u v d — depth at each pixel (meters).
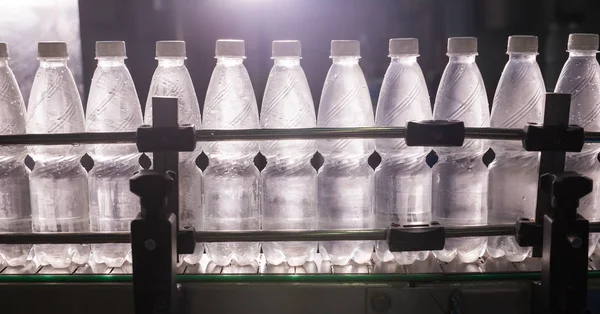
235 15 1.43
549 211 0.87
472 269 0.97
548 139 0.84
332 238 0.89
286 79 1.02
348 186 1.02
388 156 1.04
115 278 0.94
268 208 1.03
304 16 1.44
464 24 1.44
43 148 1.03
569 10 1.43
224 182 1.02
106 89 1.02
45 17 1.42
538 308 0.91
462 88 1.03
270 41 1.45
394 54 0.99
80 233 0.89
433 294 0.92
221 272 0.96
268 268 0.98
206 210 1.03
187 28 1.44
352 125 1.03
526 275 0.95
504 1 1.43
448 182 1.04
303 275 0.94
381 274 0.95
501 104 1.04
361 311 0.93
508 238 1.03
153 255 0.83
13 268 1.00
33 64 1.44
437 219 1.06
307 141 1.03
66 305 0.93
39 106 1.02
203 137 0.86
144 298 0.84
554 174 0.84
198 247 1.00
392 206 1.04
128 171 1.03
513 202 1.03
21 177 1.05
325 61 1.46
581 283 0.85
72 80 1.04
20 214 1.05
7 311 0.94
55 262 1.00
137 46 1.44
